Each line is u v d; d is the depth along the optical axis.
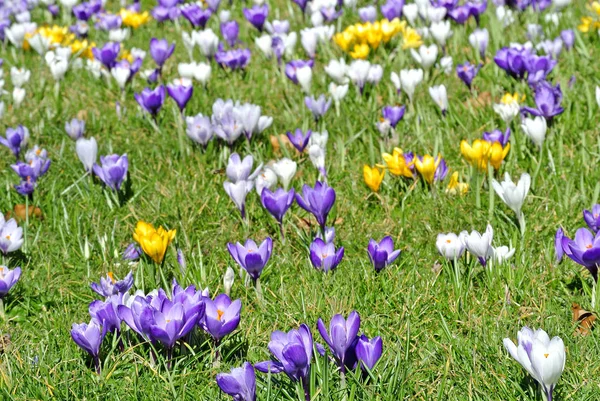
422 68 3.70
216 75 3.76
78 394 2.82
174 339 2.81
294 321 2.94
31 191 3.24
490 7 4.01
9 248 3.06
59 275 3.08
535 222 3.10
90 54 4.02
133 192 3.28
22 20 4.55
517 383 2.79
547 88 3.29
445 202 3.17
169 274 3.06
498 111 3.36
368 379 2.80
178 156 3.38
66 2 4.77
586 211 2.97
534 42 3.72
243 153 3.36
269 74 3.76
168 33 4.43
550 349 2.71
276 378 2.81
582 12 3.99
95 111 3.61
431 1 3.91
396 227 3.15
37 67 3.94
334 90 3.49
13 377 2.85
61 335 2.93
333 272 3.02
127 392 2.83
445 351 2.87
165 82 3.76
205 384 2.84
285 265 3.06
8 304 3.02
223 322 2.82
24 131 3.39
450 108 3.46
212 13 4.50
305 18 4.30
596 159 3.25
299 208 3.19
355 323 2.75
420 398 2.80
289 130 3.46
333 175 3.29
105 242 3.12
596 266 2.90
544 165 3.26
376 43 3.80
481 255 2.96
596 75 3.54
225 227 3.16
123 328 2.89
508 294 2.95
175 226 3.18
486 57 3.72
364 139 3.37
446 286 2.99
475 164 3.20
